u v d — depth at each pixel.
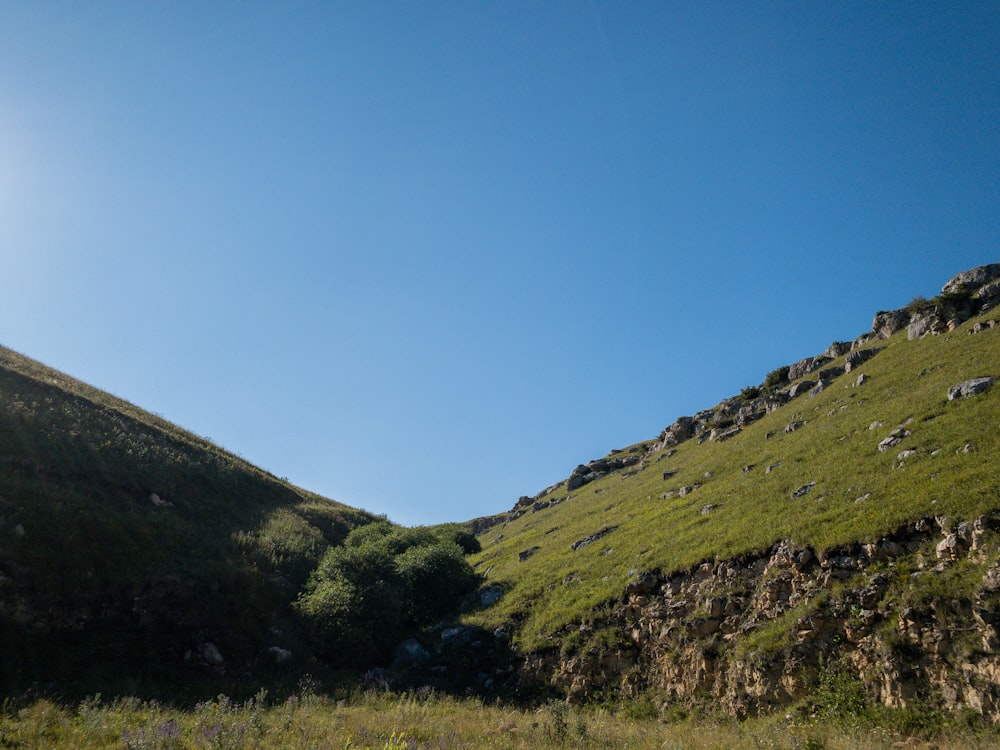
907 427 30.69
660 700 25.41
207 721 18.53
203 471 49.31
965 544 20.20
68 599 26.95
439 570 44.50
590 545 42.84
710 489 41.25
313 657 32.91
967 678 17.12
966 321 44.28
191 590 31.38
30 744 15.20
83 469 37.28
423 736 18.05
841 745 16.19
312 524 55.00
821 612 21.84
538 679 30.34
